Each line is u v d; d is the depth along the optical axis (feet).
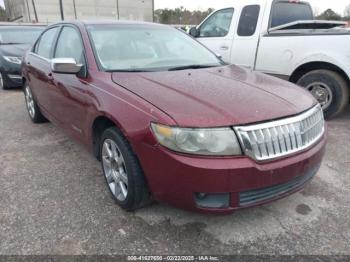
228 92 8.32
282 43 17.01
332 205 9.20
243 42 18.78
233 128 7.00
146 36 11.91
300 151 7.72
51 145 13.64
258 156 7.10
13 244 7.68
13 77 24.94
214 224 8.41
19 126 16.26
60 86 11.54
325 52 15.49
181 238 7.91
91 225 8.36
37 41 15.81
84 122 10.16
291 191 7.88
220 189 6.93
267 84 9.38
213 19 20.98
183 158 6.94
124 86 8.76
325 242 7.76
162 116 7.22
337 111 16.08
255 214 8.81
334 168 11.44
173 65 10.89
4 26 29.66
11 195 9.72
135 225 8.36
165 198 7.61
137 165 8.02
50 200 9.48
